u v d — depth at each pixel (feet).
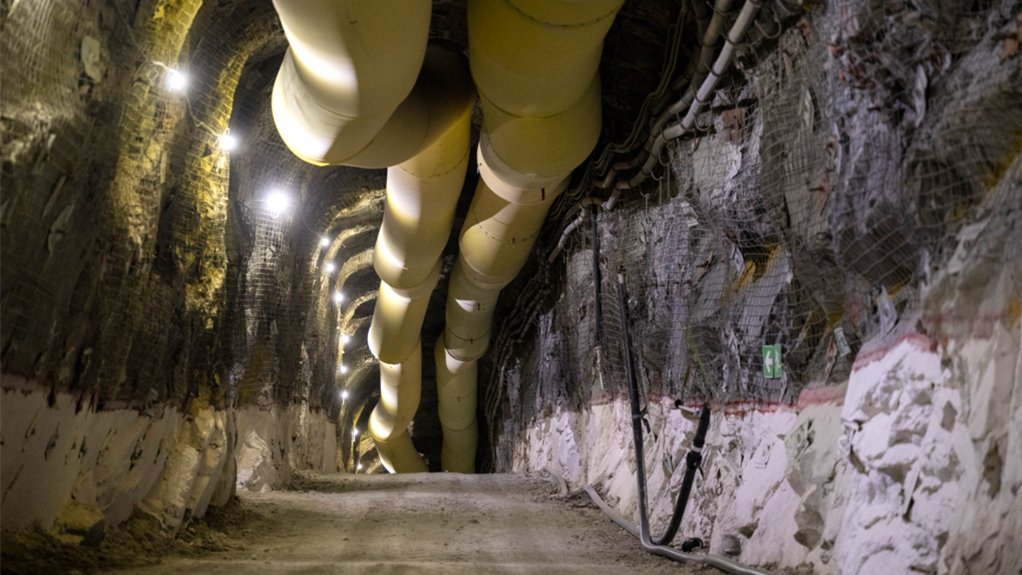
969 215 13.42
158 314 27.12
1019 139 12.32
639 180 32.01
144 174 24.73
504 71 24.99
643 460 30.40
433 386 100.78
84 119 20.20
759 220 22.48
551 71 24.13
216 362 33.01
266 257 47.39
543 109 26.89
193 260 30.35
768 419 21.75
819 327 19.97
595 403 42.47
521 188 33.81
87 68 20.21
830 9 16.93
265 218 47.52
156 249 27.71
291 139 28.40
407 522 33.50
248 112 41.52
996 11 12.74
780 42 19.84
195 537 27.63
